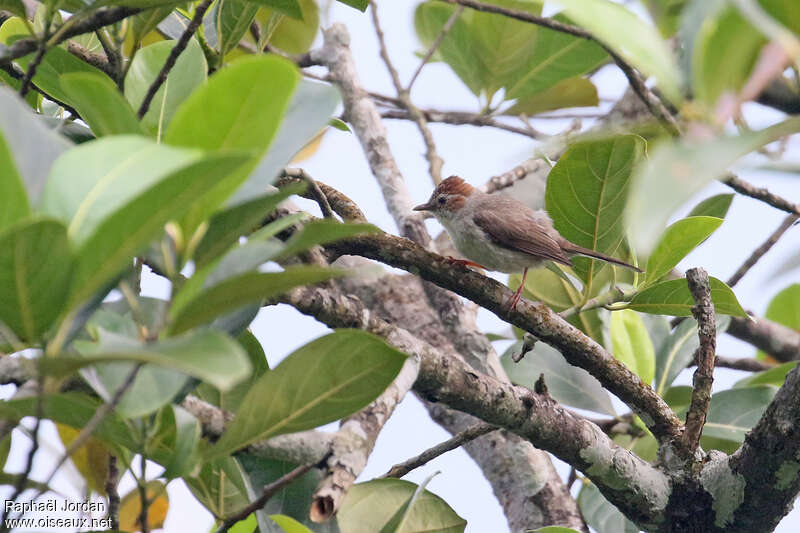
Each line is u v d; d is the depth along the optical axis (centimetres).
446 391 799
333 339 533
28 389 563
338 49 1335
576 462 856
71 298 397
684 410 1072
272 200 453
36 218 358
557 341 862
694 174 264
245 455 715
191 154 360
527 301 876
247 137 427
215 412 681
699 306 833
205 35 1028
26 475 443
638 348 1027
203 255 464
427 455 834
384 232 876
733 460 846
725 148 278
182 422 541
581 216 871
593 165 826
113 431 555
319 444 654
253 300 428
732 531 869
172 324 422
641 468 866
